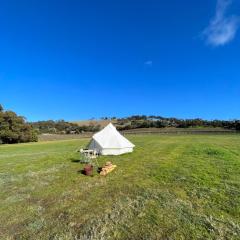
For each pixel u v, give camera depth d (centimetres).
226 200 1202
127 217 1102
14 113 7319
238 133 6550
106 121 12519
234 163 1942
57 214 1198
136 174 1805
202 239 898
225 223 992
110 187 1540
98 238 952
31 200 1416
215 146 3100
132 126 10138
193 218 1048
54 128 11462
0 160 2959
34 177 1936
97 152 2877
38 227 1080
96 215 1148
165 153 2686
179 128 8975
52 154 3216
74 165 2305
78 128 11156
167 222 1030
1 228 1098
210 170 1755
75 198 1392
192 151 2689
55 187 1634
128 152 2927
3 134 6850
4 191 1617
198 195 1291
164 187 1458
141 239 928
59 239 966
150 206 1195
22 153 3647
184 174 1694
